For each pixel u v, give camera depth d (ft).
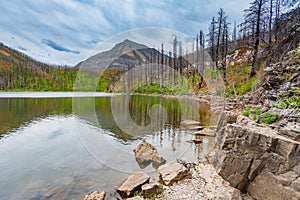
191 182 16.65
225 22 63.10
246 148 10.38
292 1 38.27
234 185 10.83
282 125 11.48
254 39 49.73
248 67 50.57
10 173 18.29
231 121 21.83
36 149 24.80
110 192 15.24
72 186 16.07
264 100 21.58
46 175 17.94
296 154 8.61
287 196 8.54
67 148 24.98
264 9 46.11
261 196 9.66
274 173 9.25
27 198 14.42
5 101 85.81
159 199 14.35
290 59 23.35
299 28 29.81
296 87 17.81
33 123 40.81
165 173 17.75
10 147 25.58
